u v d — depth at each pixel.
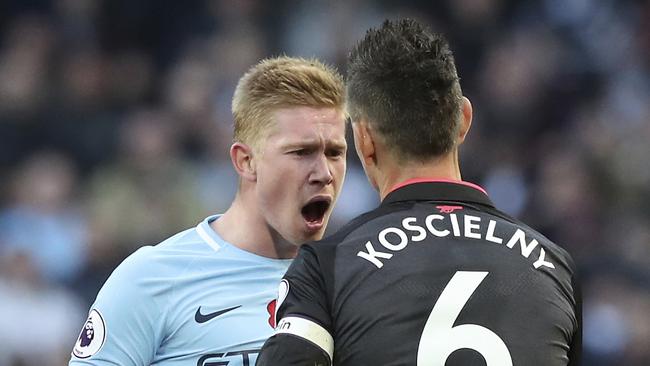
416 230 11.72
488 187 38.25
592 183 38.53
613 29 45.47
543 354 11.28
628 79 44.19
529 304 11.45
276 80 13.56
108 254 35.88
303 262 11.62
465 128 12.33
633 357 34.94
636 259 36.72
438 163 12.09
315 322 11.25
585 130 41.09
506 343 11.22
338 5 43.19
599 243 36.94
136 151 38.25
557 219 37.03
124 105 42.66
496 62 42.59
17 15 44.22
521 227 12.07
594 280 35.75
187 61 43.25
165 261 13.70
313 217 13.68
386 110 11.93
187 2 44.75
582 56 44.28
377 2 43.72
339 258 11.54
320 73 13.62
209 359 13.48
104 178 37.97
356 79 12.16
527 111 41.25
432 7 43.97
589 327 35.28
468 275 11.45
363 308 11.27
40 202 37.25
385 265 11.46
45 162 38.69
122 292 13.46
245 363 13.48
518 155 39.12
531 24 44.78
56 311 34.66
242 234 13.93
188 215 37.12
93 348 13.37
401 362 11.09
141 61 43.84
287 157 13.46
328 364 11.23
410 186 11.97
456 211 11.91
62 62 42.69
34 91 41.16
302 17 43.41
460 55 43.16
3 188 38.72
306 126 13.41
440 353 11.12
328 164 13.55
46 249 36.50
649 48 45.22
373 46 12.13
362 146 12.21
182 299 13.56
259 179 13.66
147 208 36.94
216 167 38.56
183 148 39.34
